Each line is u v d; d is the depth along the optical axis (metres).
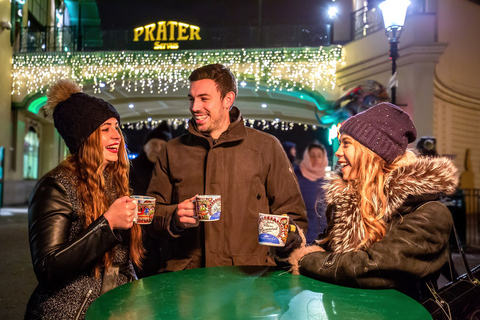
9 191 16.03
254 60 14.27
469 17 13.26
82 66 15.32
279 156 2.39
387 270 1.43
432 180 1.52
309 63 13.97
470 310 1.55
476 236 8.32
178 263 2.20
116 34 15.62
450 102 12.79
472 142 13.82
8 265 5.78
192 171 2.28
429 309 1.52
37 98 16.12
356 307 1.30
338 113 11.34
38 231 1.50
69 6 24.42
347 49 13.45
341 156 1.74
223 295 1.44
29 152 18.31
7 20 15.64
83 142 1.69
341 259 1.53
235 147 2.28
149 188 2.43
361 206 1.57
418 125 10.51
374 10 12.57
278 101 16.91
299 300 1.37
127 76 15.06
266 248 2.25
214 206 1.82
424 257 1.47
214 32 15.05
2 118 15.52
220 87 2.18
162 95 17.48
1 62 15.27
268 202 2.40
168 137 4.09
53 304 1.55
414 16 10.62
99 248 1.49
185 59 14.76
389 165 1.63
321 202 2.12
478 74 13.66
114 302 1.36
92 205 1.65
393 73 6.35
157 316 1.22
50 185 1.60
